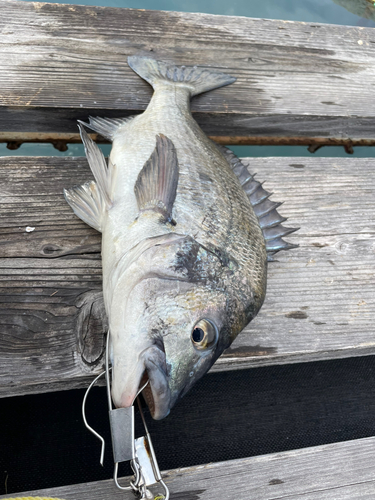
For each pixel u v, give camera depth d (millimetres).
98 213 400
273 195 484
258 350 413
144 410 449
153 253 341
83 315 392
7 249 401
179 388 323
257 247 380
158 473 317
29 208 419
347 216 488
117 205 381
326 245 467
